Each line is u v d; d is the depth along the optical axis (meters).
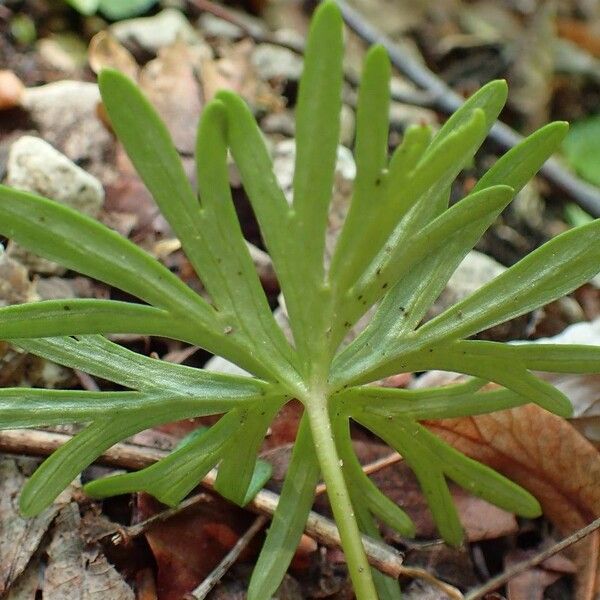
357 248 0.13
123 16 0.27
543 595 0.16
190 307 0.13
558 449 0.16
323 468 0.13
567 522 0.16
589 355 0.14
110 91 0.12
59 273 0.18
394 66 0.29
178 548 0.15
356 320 0.13
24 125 0.21
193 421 0.17
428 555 0.16
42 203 0.12
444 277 0.14
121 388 0.17
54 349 0.13
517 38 0.36
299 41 0.29
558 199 0.28
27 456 0.16
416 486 0.17
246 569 0.15
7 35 0.25
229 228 0.13
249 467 0.14
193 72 0.25
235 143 0.12
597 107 0.35
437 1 0.37
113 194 0.21
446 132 0.13
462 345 0.14
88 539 0.15
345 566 0.16
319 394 0.13
